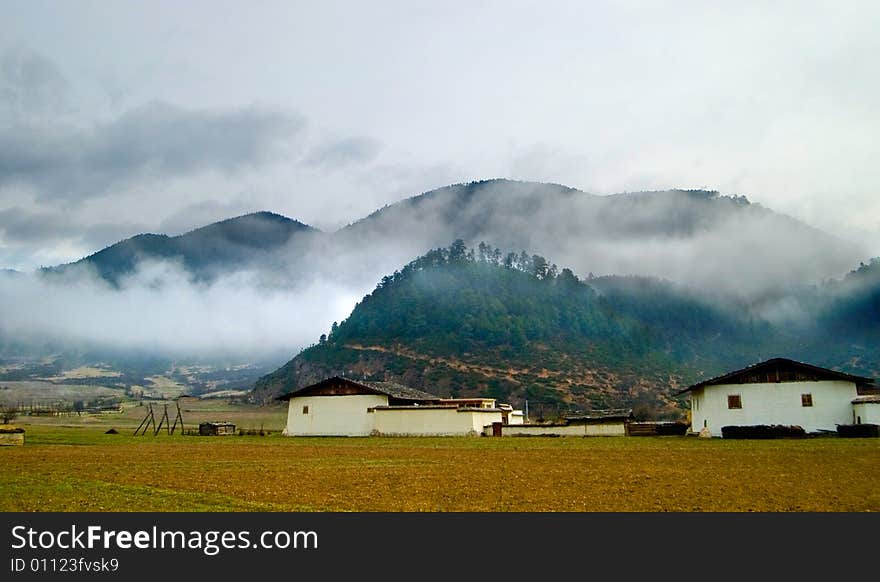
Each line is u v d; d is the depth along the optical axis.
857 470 32.34
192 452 49.03
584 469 34.28
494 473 32.88
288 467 36.59
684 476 30.73
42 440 66.88
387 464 38.25
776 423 65.38
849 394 64.44
